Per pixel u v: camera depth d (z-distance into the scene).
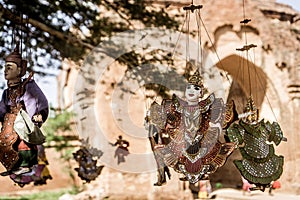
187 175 3.46
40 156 4.89
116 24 6.53
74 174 11.59
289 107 13.91
